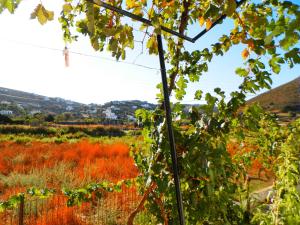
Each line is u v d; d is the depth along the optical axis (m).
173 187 2.60
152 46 2.10
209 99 2.56
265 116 5.45
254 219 3.56
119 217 6.22
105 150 14.30
